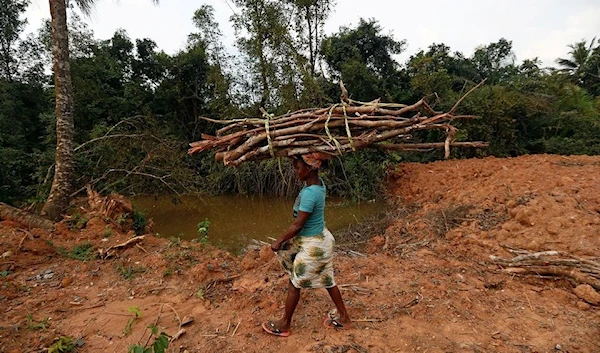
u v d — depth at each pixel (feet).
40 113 50.29
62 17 23.38
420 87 51.42
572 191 23.13
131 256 17.44
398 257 17.19
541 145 51.93
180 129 54.13
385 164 39.68
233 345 10.53
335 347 10.13
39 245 17.28
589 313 11.76
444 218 22.71
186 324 11.77
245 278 14.84
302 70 41.16
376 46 57.11
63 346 10.49
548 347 10.09
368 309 12.09
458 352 9.91
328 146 10.17
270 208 37.01
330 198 37.96
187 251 17.51
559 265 14.29
